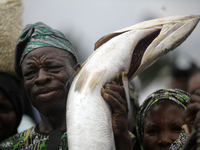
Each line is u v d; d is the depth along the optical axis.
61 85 2.82
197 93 2.07
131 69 2.71
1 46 3.96
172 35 2.63
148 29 2.67
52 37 2.96
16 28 4.12
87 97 2.47
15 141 3.06
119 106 2.51
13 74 3.99
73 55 3.07
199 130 1.89
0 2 4.13
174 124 3.10
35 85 2.82
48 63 2.83
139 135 3.45
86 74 2.53
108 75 2.54
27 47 2.93
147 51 2.61
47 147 2.90
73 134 2.41
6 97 3.75
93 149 2.37
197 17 2.68
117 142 2.60
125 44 2.61
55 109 2.83
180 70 5.00
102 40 2.76
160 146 3.12
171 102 3.21
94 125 2.42
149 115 3.25
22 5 4.31
